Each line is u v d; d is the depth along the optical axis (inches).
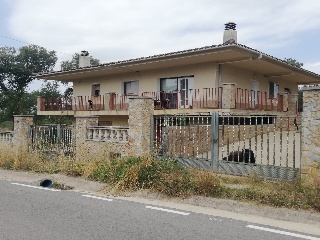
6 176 399.9
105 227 200.8
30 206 249.9
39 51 1819.6
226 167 350.0
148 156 360.5
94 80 919.7
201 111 621.3
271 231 198.7
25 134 545.3
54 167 423.8
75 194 298.4
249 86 766.5
